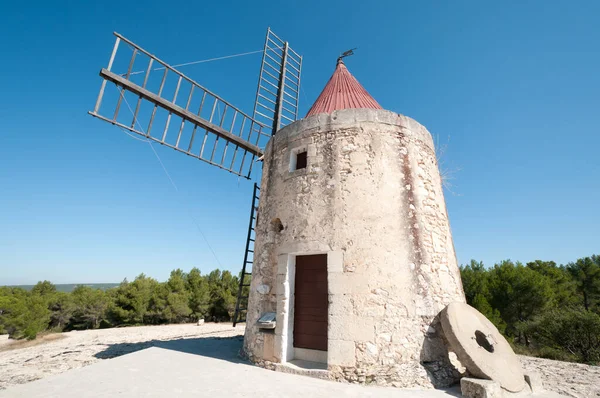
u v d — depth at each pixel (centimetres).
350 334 504
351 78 903
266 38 1133
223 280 2912
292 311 591
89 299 3042
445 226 661
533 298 1497
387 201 582
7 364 818
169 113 828
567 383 538
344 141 626
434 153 732
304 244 588
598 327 1022
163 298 2647
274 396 390
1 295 3606
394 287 531
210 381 447
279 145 721
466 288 1698
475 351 478
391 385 465
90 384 418
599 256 2323
